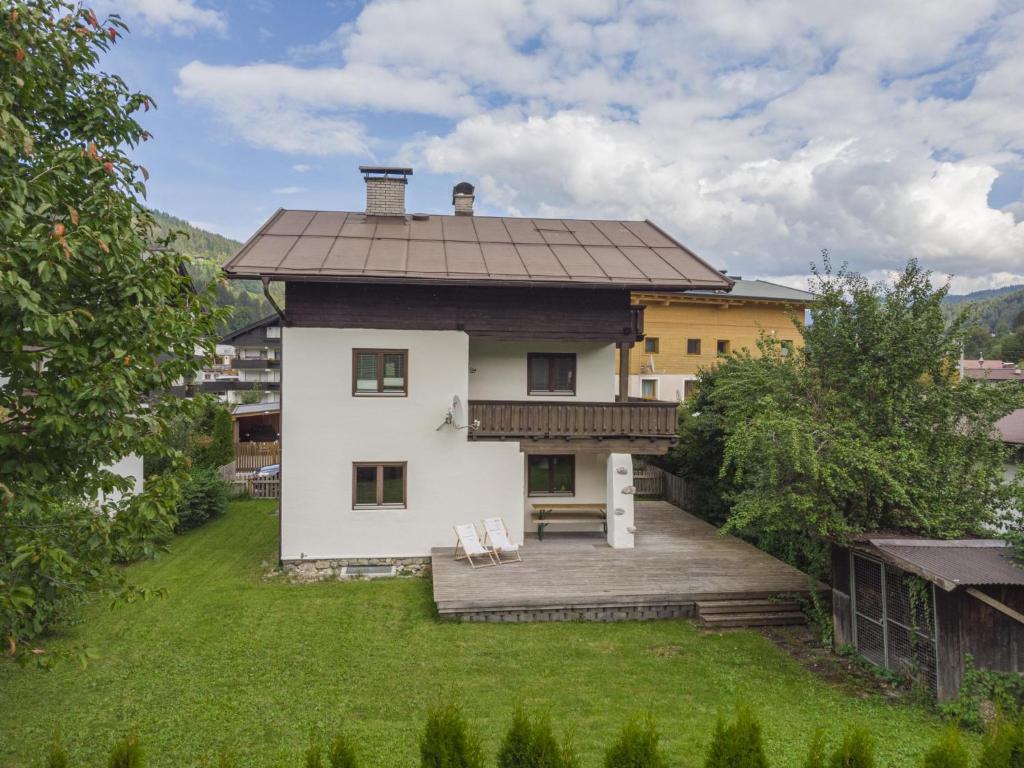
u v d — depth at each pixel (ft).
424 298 49.06
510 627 38.19
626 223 66.59
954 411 35.91
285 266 46.06
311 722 26.58
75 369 17.52
